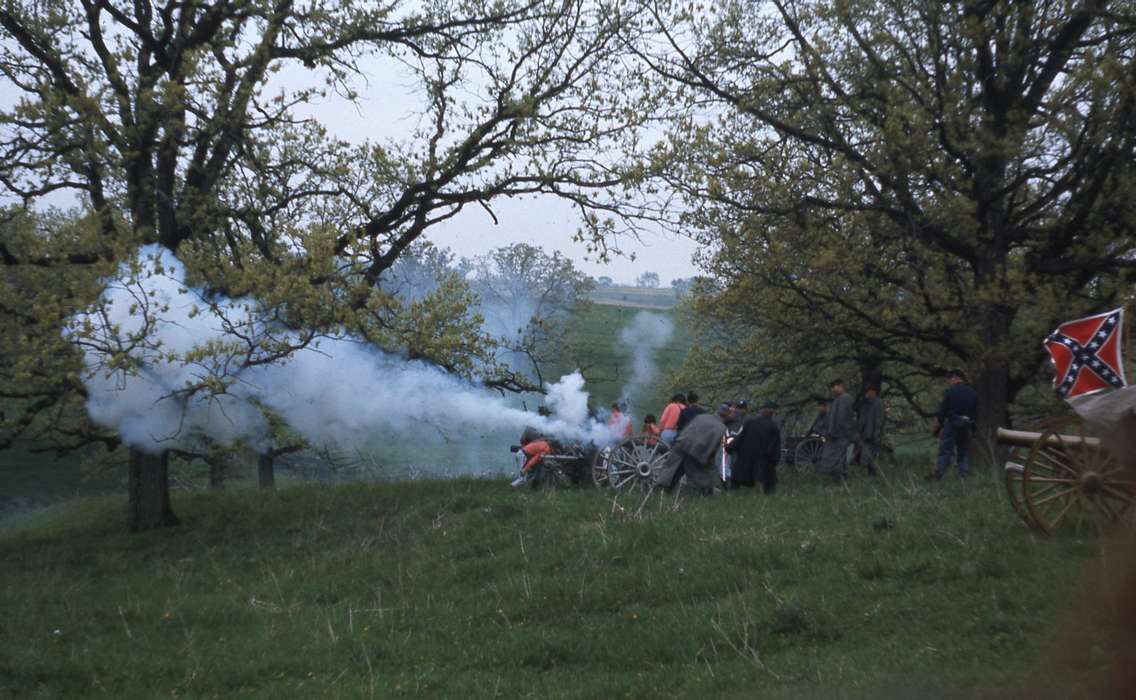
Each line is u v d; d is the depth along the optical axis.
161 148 15.63
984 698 6.14
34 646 9.30
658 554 10.40
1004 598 7.79
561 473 15.94
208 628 10.05
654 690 7.29
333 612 10.18
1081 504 8.86
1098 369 8.61
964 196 16.58
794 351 22.25
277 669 8.56
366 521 14.51
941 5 16.53
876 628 7.88
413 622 9.55
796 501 12.55
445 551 11.89
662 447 15.34
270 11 15.67
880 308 18.64
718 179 18.34
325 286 14.61
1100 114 15.69
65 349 13.65
